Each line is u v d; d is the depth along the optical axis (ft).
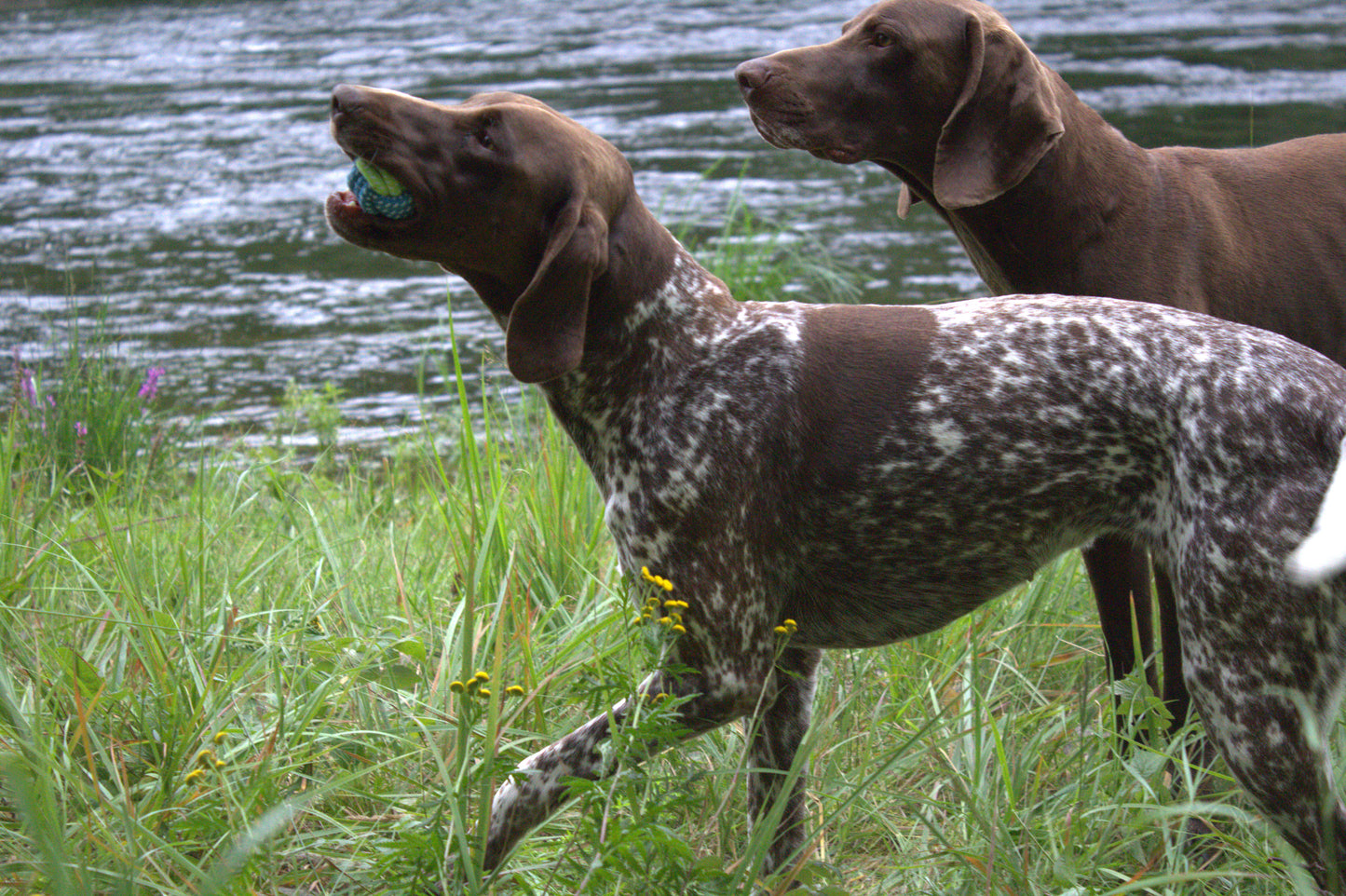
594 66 79.87
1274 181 16.80
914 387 12.50
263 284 42.65
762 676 12.39
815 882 12.09
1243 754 11.13
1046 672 15.99
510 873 11.27
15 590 15.08
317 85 79.46
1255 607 10.99
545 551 17.48
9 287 42.37
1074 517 12.41
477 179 12.12
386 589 17.78
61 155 63.93
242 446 26.89
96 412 25.48
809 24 94.12
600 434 12.71
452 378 32.91
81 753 13.37
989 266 16.94
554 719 14.38
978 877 12.10
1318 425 11.24
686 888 10.62
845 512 12.52
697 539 12.13
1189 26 85.87
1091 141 16.10
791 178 52.24
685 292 12.82
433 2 125.80
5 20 125.80
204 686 13.62
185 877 11.23
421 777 13.65
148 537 18.15
